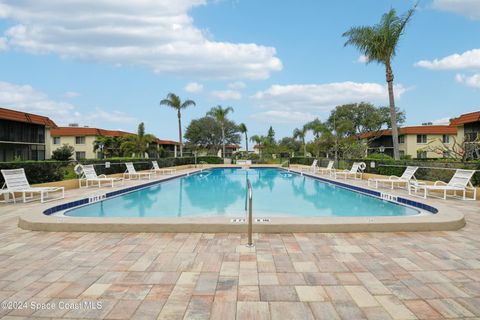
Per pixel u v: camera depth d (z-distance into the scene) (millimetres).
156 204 9633
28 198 8383
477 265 3338
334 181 13898
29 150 24516
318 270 3193
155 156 35562
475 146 15156
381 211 8438
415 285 2830
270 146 44344
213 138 49562
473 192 8352
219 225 4703
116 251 3822
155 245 4070
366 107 38844
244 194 11945
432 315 2314
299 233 4691
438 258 3561
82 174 11656
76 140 33000
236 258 3561
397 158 15281
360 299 2562
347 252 3781
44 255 3676
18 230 4895
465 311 2373
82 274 3090
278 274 3088
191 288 2768
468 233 4695
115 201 9758
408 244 4121
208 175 21500
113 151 32062
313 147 33844
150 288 2768
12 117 21578
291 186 14562
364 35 15406
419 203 7340
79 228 4773
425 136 30391
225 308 2412
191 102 32531
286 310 2381
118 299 2561
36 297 2600
